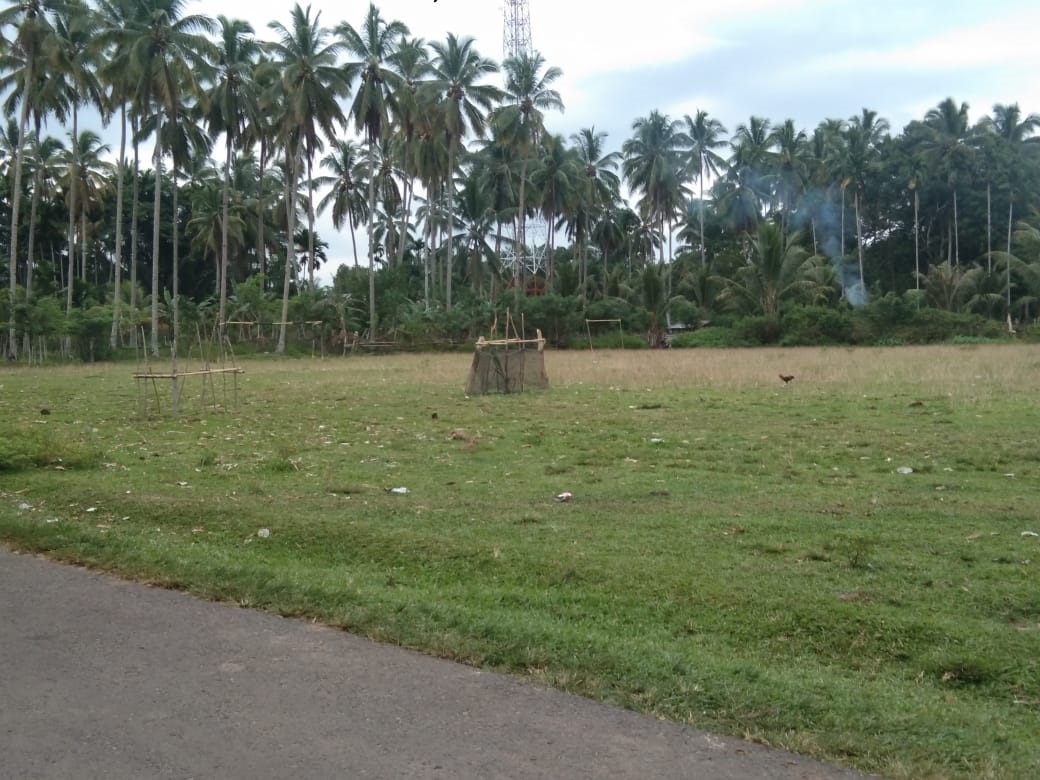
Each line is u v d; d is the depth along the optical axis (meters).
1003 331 50.75
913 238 72.50
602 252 88.06
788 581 5.90
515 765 3.70
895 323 50.62
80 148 57.09
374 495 8.98
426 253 71.50
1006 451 11.30
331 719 4.12
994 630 5.11
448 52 51.94
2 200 61.88
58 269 70.25
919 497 8.64
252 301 53.34
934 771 3.68
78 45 45.25
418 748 3.84
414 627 5.21
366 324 56.09
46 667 4.75
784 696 4.29
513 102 54.72
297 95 47.09
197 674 4.65
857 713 4.14
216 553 6.79
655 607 5.55
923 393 18.86
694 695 4.32
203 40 43.34
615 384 23.12
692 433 13.57
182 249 73.44
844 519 7.70
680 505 8.38
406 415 16.75
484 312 54.19
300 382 26.39
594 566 6.21
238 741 3.91
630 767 3.69
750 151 68.56
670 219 68.75
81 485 9.37
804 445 12.19
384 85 50.28
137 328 48.72
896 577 6.04
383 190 68.12
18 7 42.47
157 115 44.72
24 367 40.75
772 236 53.72
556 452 12.02
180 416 16.95
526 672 4.68
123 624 5.42
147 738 3.94
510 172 62.78
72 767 3.69
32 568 6.64
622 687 4.44
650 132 65.88
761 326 52.09
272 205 71.56
